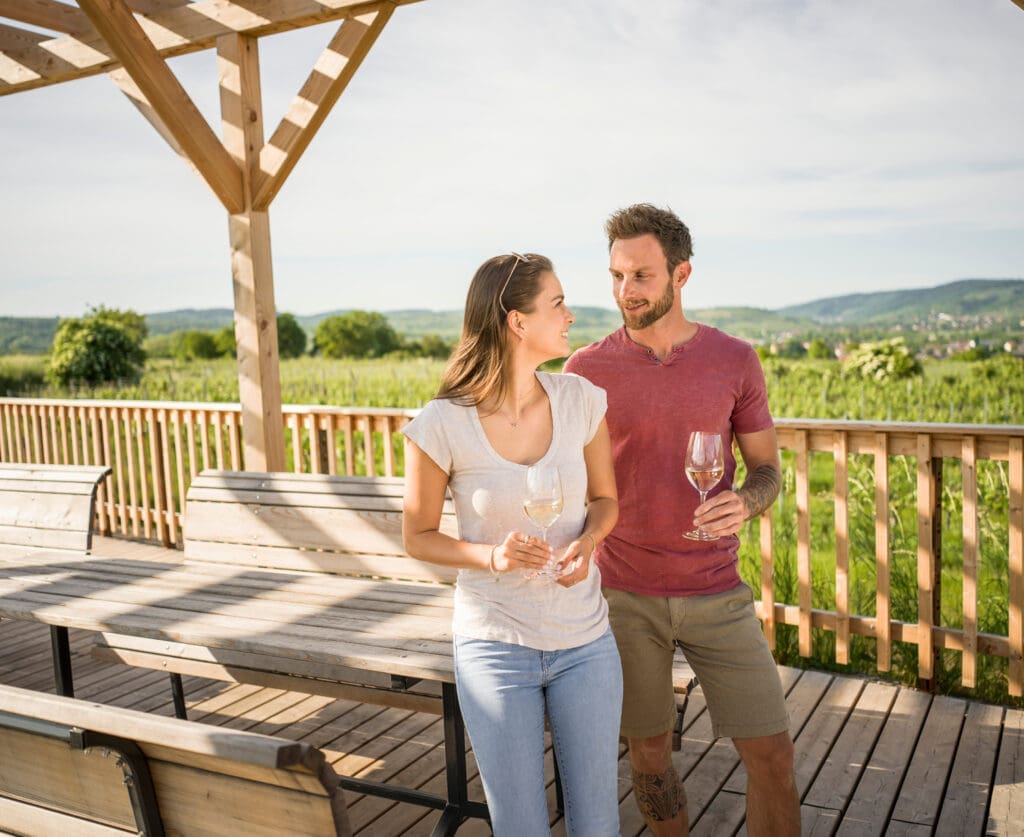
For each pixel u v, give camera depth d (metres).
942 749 3.26
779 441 4.01
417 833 2.82
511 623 1.81
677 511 2.21
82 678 4.14
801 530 3.98
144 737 1.30
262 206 4.71
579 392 1.99
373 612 2.73
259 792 1.32
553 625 1.82
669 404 2.21
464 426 1.87
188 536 3.66
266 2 4.36
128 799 1.47
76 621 2.77
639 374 2.24
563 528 1.91
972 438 3.53
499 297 1.86
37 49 5.15
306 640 2.47
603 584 2.31
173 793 1.44
